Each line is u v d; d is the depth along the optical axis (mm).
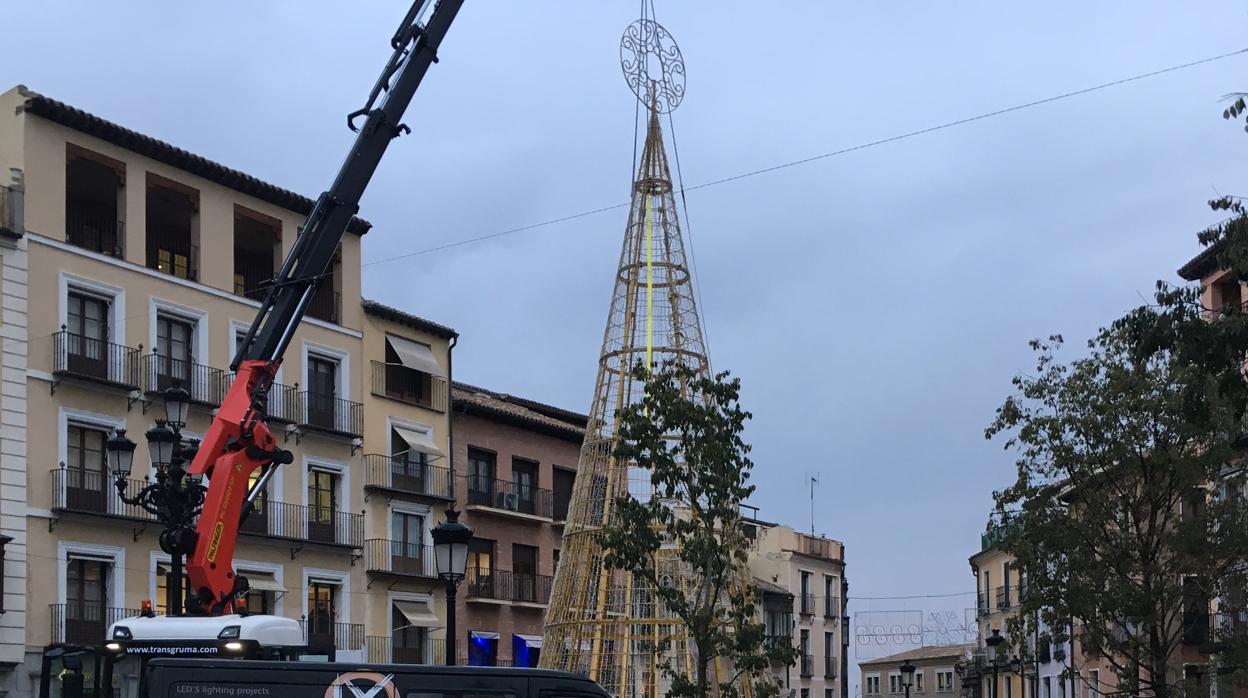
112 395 43906
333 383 52906
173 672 19109
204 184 48312
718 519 39781
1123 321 25281
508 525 60188
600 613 39812
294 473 50031
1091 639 36594
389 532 53781
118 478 28109
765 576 86750
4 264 41531
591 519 41344
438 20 27250
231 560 24750
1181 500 39500
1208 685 36188
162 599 44688
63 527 41969
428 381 56844
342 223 26719
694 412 35500
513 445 61281
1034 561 37312
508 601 59031
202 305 47531
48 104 42875
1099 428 36312
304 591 49688
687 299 41938
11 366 41281
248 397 25484
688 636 37781
